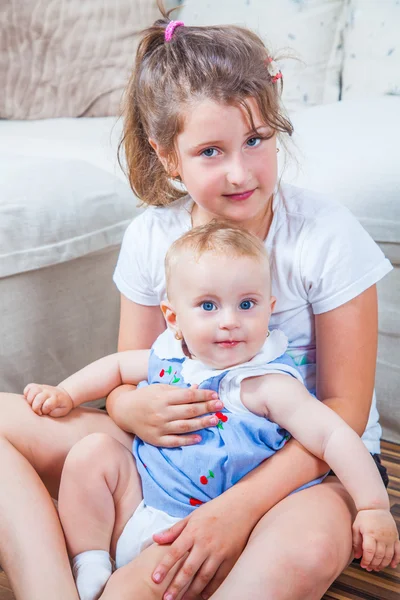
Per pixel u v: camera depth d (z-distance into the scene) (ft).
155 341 3.62
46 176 4.84
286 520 2.88
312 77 6.51
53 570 3.00
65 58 6.87
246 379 3.24
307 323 3.52
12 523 3.10
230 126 3.10
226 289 3.13
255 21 6.55
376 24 6.23
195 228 3.33
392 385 4.59
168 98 3.25
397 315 4.47
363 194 4.43
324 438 3.08
